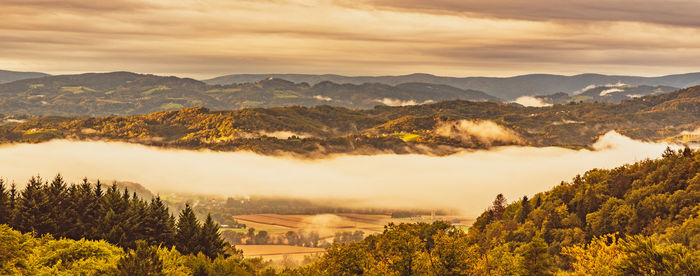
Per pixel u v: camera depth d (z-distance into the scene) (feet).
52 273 198.59
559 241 400.26
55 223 291.17
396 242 241.14
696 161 456.86
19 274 192.24
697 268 172.96
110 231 289.94
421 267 228.02
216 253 310.04
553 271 212.23
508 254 269.03
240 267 291.17
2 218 289.94
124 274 175.94
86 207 309.83
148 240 301.22
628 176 509.76
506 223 472.85
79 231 296.30
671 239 316.19
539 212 461.78
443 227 354.13
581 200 481.87
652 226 383.86
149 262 180.24
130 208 305.94
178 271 212.43
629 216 404.16
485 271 226.79
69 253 217.97
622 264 189.57
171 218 326.85
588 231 409.49
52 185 316.60
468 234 524.93
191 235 313.12
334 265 250.57
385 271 235.40
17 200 301.63
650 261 182.29
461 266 223.30
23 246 215.72
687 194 397.19
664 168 477.77
